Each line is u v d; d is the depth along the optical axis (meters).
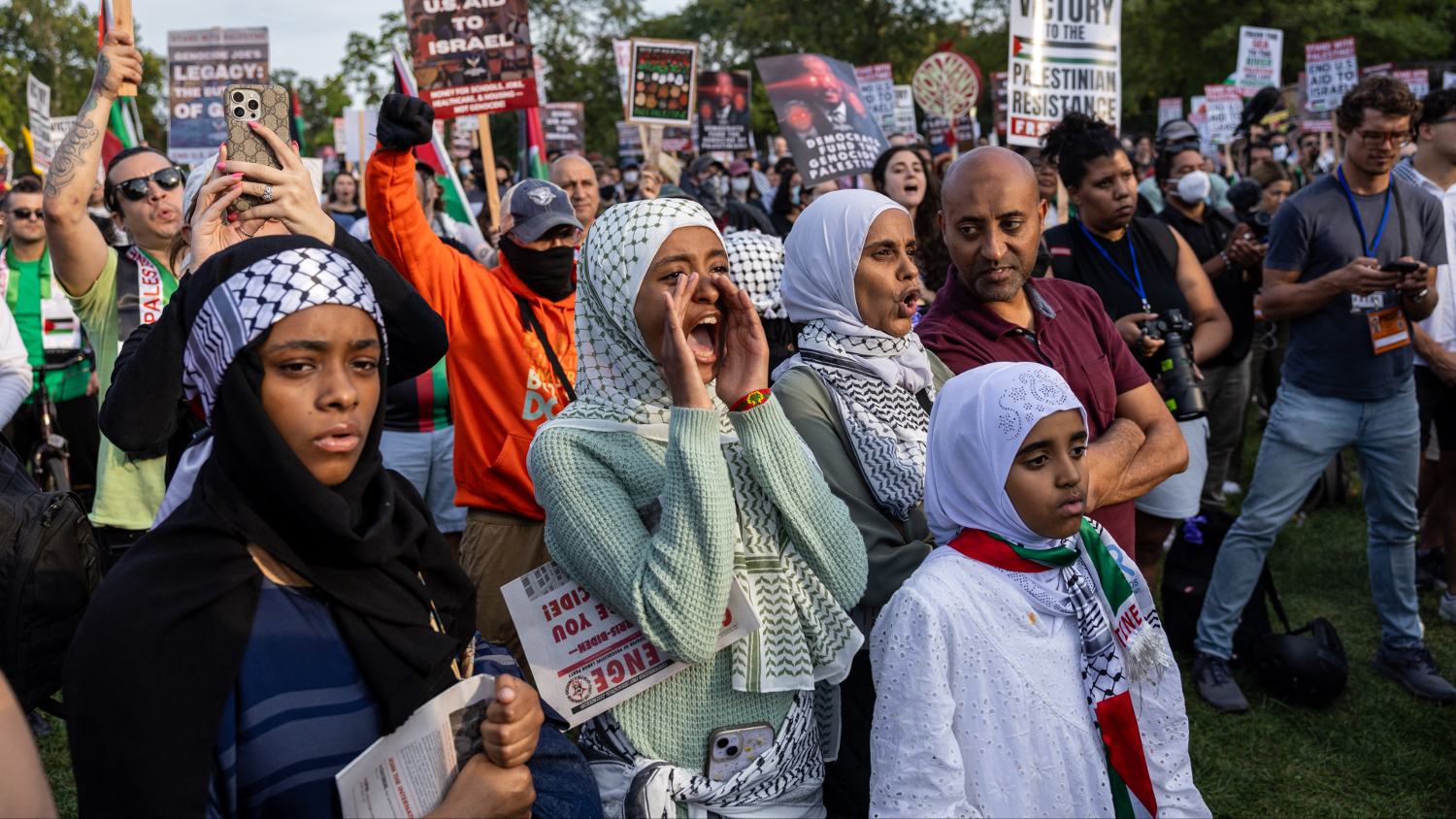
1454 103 5.05
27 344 5.41
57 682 2.56
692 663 2.04
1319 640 4.38
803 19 36.16
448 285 3.50
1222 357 5.69
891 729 2.05
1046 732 2.08
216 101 7.94
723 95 14.80
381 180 3.30
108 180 3.84
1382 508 4.52
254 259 1.64
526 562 3.55
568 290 3.74
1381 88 4.34
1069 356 3.02
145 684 1.49
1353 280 4.26
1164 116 17.56
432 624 1.80
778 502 2.10
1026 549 2.14
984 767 2.05
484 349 3.54
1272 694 4.45
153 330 1.78
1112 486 2.77
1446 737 4.14
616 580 2.00
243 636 1.57
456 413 3.60
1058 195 5.79
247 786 1.57
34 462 5.16
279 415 1.61
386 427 4.78
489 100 5.38
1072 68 5.93
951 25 37.28
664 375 2.20
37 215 5.42
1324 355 4.40
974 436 2.16
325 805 1.59
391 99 3.21
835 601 2.17
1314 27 27.89
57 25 40.34
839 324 2.62
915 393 2.68
